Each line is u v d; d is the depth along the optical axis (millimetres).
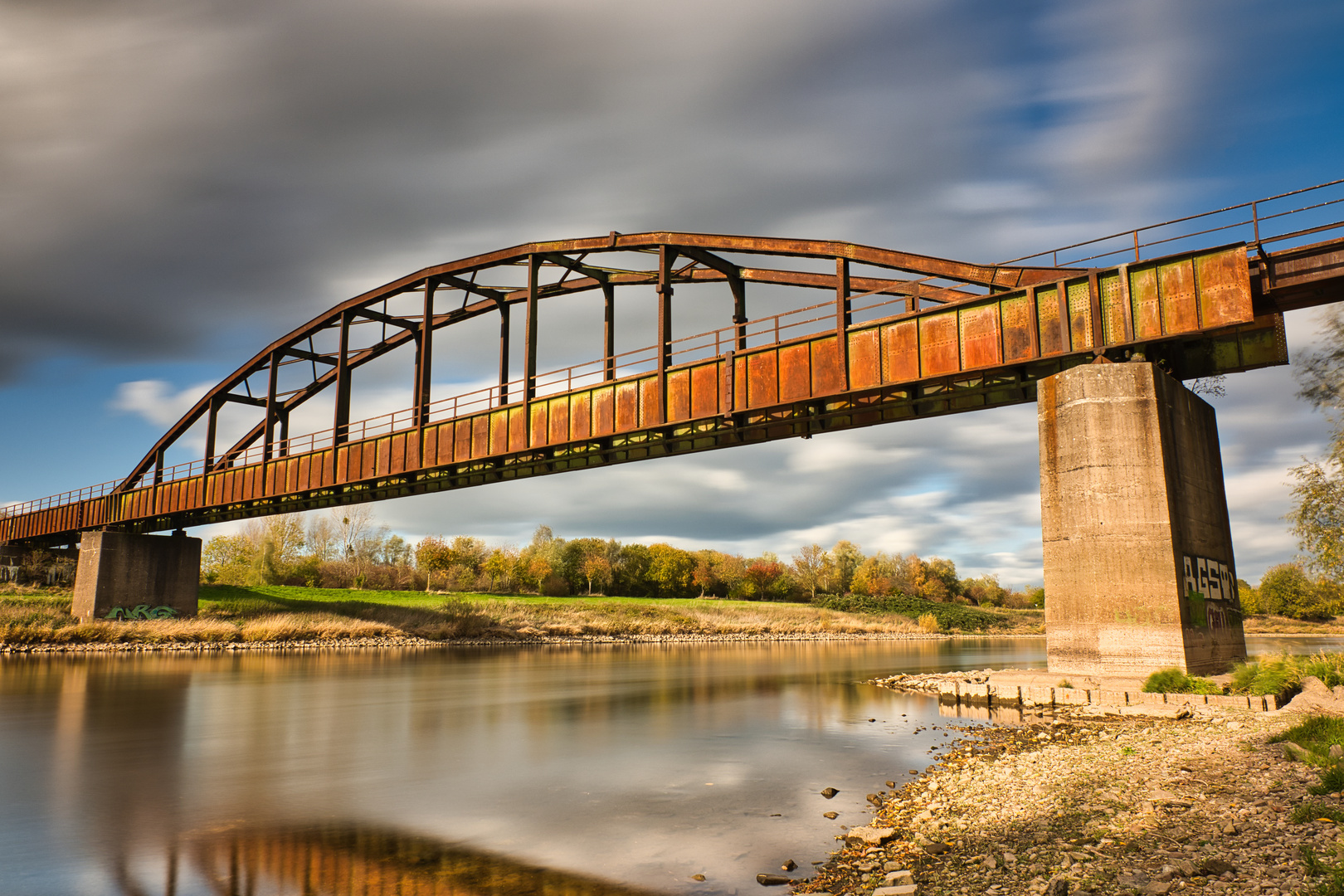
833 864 10195
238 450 57812
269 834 12203
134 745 19594
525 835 12102
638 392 33844
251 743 20156
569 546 129500
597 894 9500
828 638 94062
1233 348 24625
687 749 19406
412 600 81875
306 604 70625
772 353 30547
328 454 46094
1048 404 24953
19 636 49656
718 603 113625
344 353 48094
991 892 8414
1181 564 22734
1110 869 8562
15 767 16875
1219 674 23156
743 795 14547
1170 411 23797
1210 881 7871
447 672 40688
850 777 15969
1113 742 16609
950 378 27031
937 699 29484
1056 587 24328
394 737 21281
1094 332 24188
